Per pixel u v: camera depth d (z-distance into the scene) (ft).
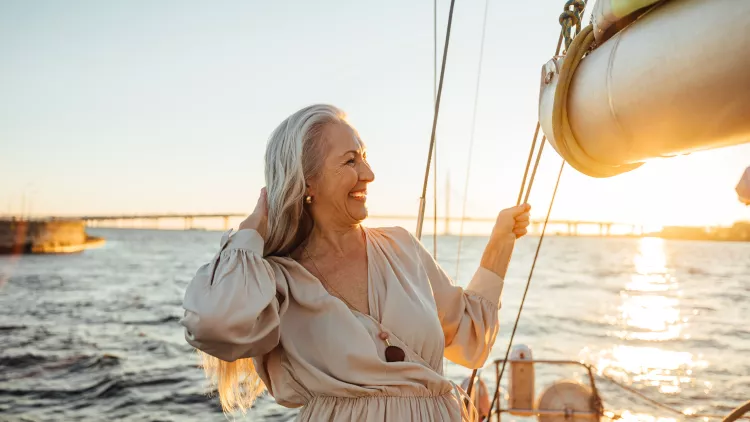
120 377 48.52
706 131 3.07
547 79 4.17
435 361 5.05
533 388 18.26
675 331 75.51
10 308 100.27
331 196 5.05
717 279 168.14
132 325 81.05
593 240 593.83
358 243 5.29
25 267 195.72
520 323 82.17
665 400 39.29
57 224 280.31
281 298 5.08
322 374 4.78
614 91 3.45
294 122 5.09
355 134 5.18
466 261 196.24
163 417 38.14
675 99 3.04
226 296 4.56
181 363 54.44
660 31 3.12
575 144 4.07
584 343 66.44
